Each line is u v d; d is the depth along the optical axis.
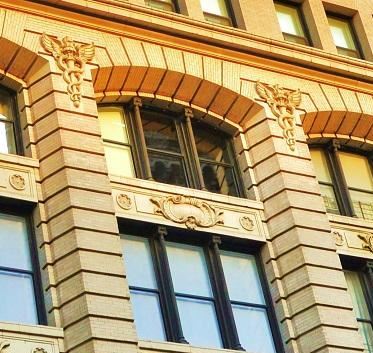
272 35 41.56
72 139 34.38
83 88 35.69
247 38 39.97
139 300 34.03
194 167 37.72
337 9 44.53
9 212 33.41
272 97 39.59
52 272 32.44
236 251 36.91
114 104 37.81
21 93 35.69
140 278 34.44
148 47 38.03
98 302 31.59
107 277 32.16
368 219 40.69
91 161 34.25
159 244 35.12
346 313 35.78
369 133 42.34
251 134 39.09
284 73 40.59
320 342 34.94
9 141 35.00
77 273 31.94
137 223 35.06
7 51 35.41
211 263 35.91
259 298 36.28
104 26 37.50
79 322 31.31
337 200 40.69
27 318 31.84
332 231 38.91
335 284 36.19
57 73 35.56
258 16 41.72
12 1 36.00
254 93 39.34
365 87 42.34
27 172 33.97
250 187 38.19
